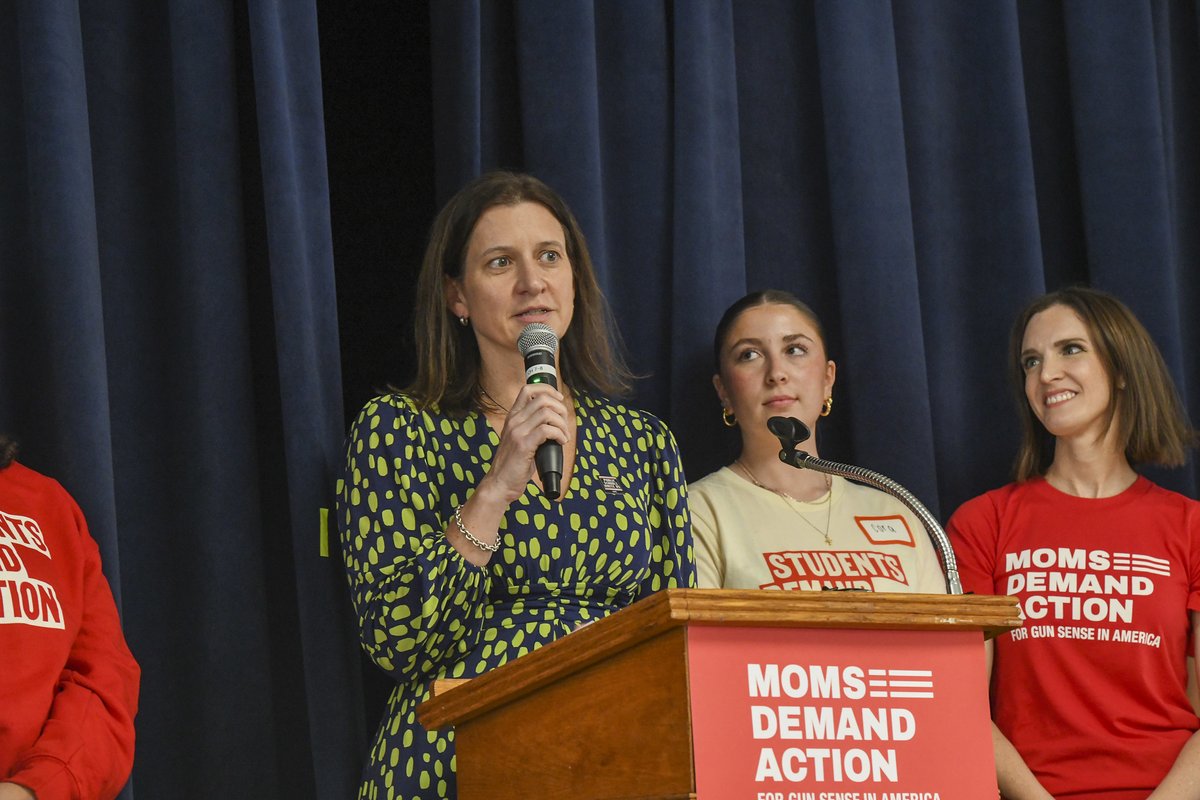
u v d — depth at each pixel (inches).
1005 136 171.9
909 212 163.9
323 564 126.6
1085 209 174.1
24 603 101.5
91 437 118.0
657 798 69.9
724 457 152.6
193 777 126.2
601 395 128.6
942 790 73.2
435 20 146.7
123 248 132.1
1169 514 143.9
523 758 79.6
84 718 99.4
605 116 157.6
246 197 137.8
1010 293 169.0
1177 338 170.4
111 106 133.6
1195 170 183.2
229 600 127.9
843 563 139.1
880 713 73.0
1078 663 138.6
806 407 145.8
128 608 127.0
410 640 103.8
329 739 124.4
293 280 130.0
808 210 167.8
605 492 116.0
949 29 175.0
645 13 159.5
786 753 70.1
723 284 155.6
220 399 130.3
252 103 138.5
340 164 157.4
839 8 165.8
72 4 124.7
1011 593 143.4
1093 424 148.2
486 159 152.9
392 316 156.7
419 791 102.5
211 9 135.3
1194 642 138.7
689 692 68.8
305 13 136.9
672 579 118.9
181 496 130.0
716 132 158.7
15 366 122.6
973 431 167.9
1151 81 175.6
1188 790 129.9
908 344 160.4
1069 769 135.3
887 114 165.3
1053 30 182.4
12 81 126.3
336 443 131.4
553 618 109.8
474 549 104.5
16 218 124.5
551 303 119.8
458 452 115.2
